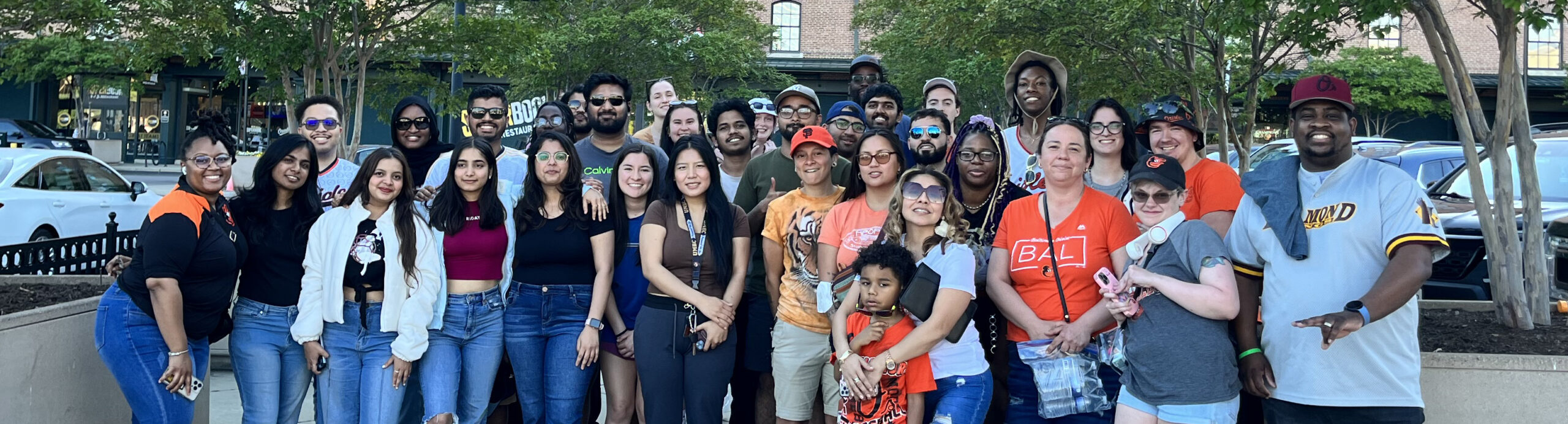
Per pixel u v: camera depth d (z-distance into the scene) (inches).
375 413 163.5
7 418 163.8
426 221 166.6
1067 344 147.7
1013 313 152.9
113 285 165.0
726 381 169.8
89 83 983.0
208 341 171.2
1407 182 131.2
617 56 797.2
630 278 177.6
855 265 152.5
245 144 1307.8
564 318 173.8
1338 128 133.6
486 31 506.9
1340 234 133.3
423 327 163.8
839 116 204.5
